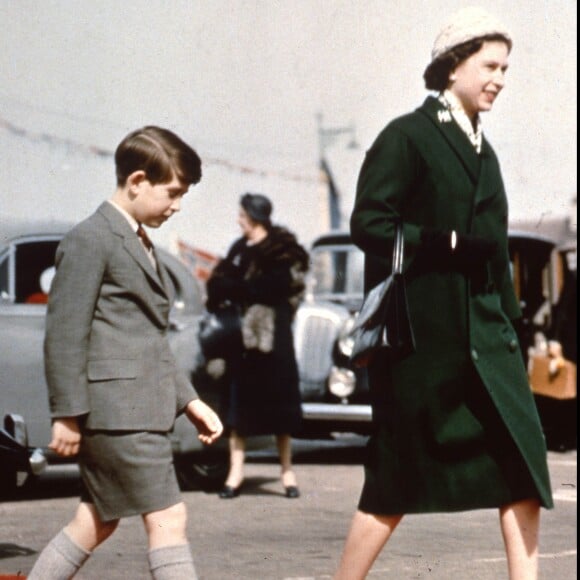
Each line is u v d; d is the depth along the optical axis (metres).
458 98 6.88
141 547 10.58
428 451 6.61
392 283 6.51
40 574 6.58
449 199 6.70
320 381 17.12
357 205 6.71
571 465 17.17
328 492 14.53
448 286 6.66
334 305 17.55
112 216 6.60
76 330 6.43
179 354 14.16
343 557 6.74
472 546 10.71
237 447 14.02
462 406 6.64
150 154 6.62
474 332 6.64
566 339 19.17
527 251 20.28
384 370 6.69
